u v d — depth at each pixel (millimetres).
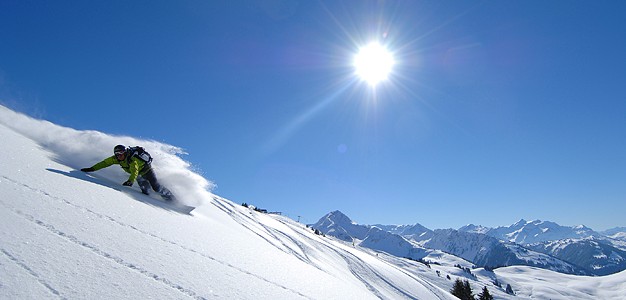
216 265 4570
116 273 2949
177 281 3346
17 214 3256
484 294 71500
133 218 4883
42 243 2885
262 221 24078
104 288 2602
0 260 2359
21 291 2123
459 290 66312
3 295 2002
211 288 3584
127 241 3836
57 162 6668
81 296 2352
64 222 3553
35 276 2354
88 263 2904
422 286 34531
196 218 7836
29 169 4988
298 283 6066
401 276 34375
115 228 4098
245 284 4316
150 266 3426
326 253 25719
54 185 4715
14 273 2279
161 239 4527
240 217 17391
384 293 20766
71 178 5645
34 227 3137
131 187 7941
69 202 4266
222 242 6297
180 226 5887
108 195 5621
